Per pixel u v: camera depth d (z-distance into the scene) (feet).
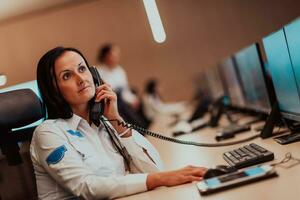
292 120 6.63
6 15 22.75
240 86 10.82
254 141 7.00
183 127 12.50
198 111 14.88
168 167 6.51
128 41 26.71
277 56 6.40
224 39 27.53
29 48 25.50
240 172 4.39
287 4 27.09
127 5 26.48
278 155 5.20
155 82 27.09
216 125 11.56
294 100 6.08
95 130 5.75
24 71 25.53
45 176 5.24
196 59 27.53
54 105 5.48
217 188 4.08
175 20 27.35
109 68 24.56
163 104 25.61
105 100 5.92
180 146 8.82
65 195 5.19
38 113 5.79
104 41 26.37
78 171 4.92
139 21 26.63
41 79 5.53
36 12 24.23
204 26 27.45
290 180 3.90
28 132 6.03
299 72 5.52
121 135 5.99
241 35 27.43
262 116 9.78
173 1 27.30
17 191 6.45
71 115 5.52
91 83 5.63
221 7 27.37
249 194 3.78
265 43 6.92
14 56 25.46
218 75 14.64
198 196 4.09
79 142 5.30
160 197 4.41
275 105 7.07
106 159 5.45
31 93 5.84
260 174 4.12
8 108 5.72
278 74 6.59
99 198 4.83
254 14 27.35
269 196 3.58
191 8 27.37
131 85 26.99
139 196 4.70
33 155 5.28
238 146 6.88
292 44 5.54
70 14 25.85
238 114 13.01
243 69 9.77
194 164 6.20
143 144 6.06
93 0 26.00
